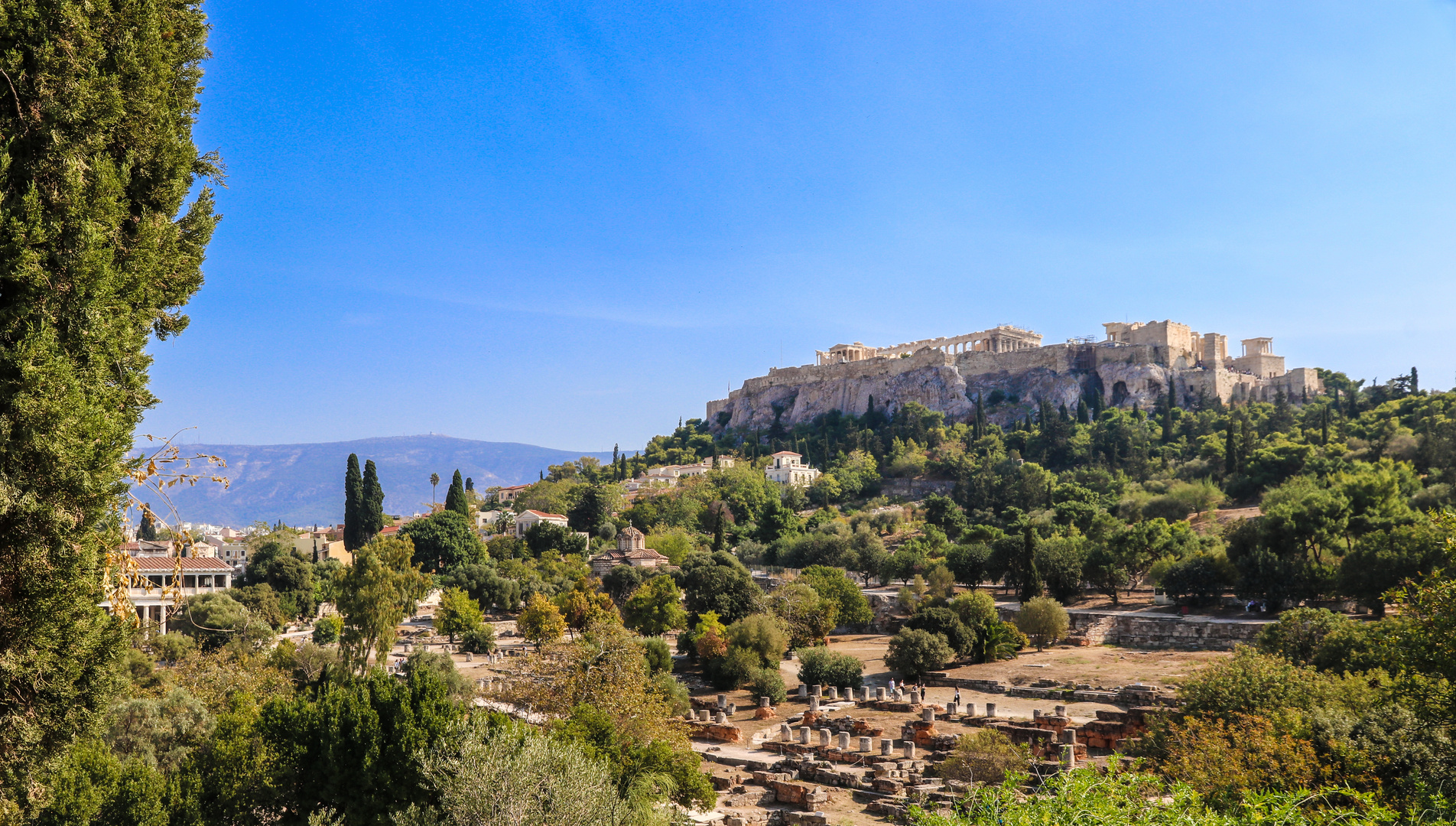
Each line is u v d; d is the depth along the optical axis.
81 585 13.95
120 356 14.76
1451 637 24.94
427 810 24.55
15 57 13.88
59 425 13.23
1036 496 161.12
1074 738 51.72
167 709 42.69
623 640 49.31
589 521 192.62
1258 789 24.30
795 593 96.81
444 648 99.19
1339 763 25.48
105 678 14.66
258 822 28.44
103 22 15.16
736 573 99.88
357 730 27.89
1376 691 33.25
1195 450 176.38
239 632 77.31
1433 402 146.12
